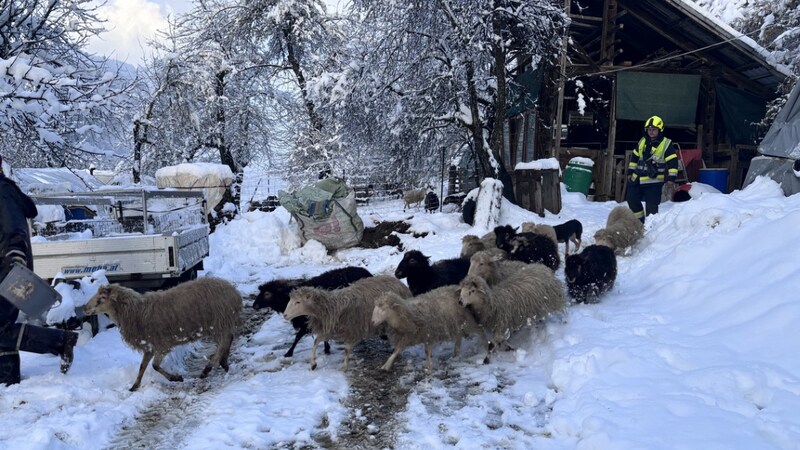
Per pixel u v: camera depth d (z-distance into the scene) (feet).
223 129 74.38
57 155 37.76
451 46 50.31
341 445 12.32
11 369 15.24
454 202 60.23
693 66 57.77
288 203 40.83
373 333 17.79
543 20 47.60
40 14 43.45
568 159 56.85
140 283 22.30
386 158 70.28
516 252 24.20
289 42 75.41
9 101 30.83
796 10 53.01
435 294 17.38
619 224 27.32
